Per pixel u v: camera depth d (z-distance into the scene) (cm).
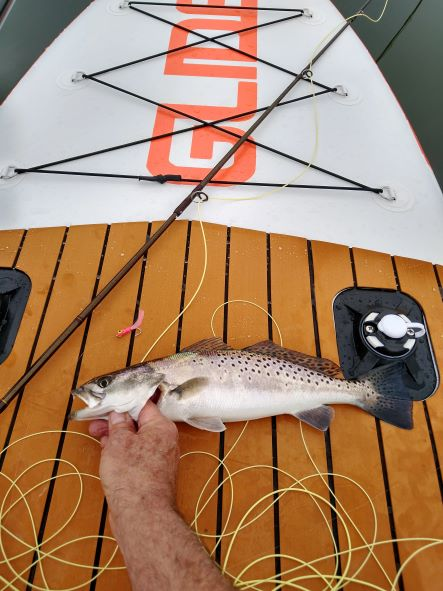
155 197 66
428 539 43
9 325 55
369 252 62
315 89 79
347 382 49
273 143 72
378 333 53
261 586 41
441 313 57
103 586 40
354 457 47
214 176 68
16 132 73
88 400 44
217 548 42
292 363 49
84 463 46
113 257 60
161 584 31
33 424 48
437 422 50
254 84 79
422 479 46
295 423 49
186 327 55
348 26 88
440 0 113
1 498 44
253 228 63
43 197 66
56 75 80
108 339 54
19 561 41
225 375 47
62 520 43
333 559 42
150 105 76
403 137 74
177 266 59
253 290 58
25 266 59
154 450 39
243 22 88
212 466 46
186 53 83
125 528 34
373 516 44
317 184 68
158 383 45
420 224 65
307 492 45
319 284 59
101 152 70
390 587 41
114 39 85
